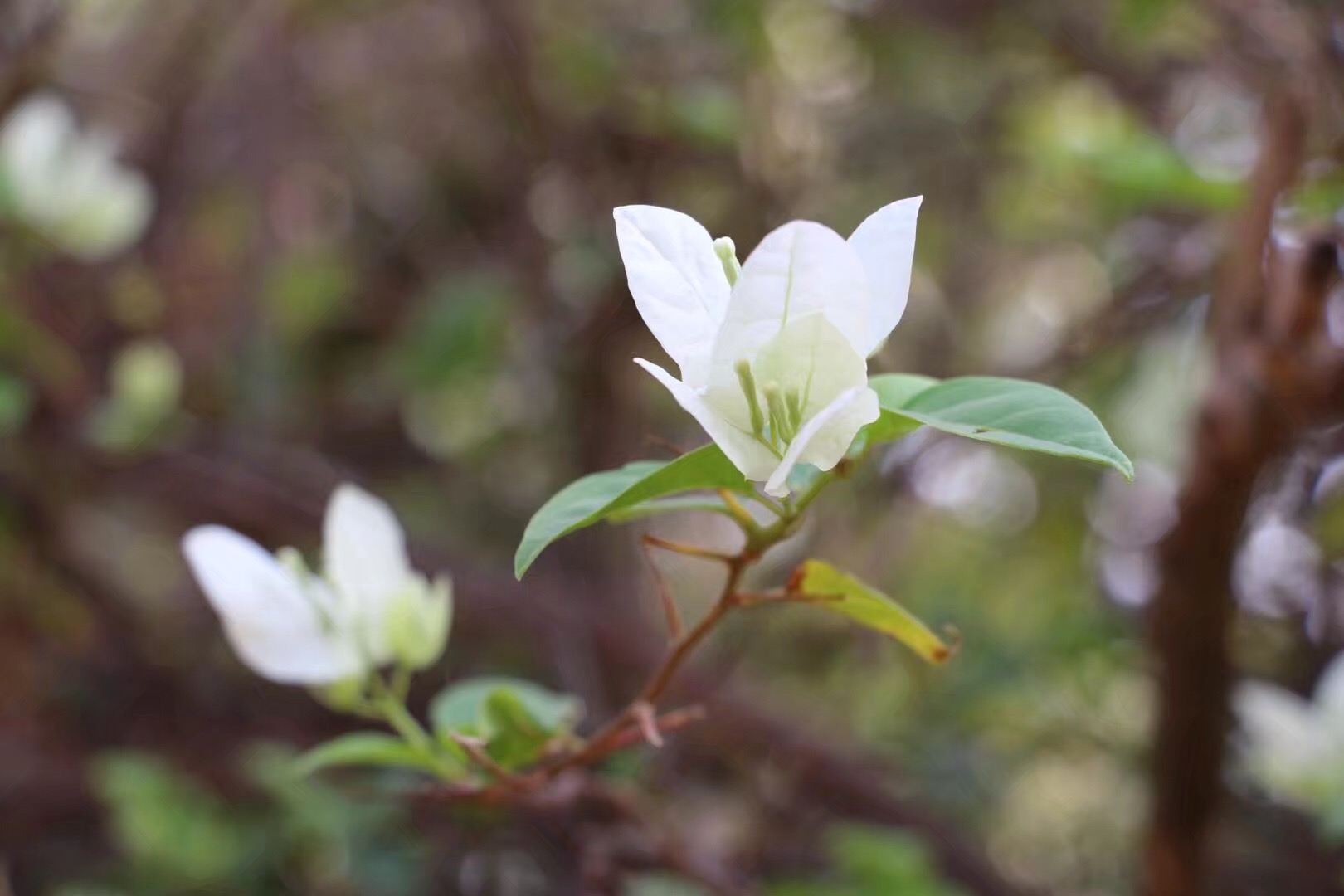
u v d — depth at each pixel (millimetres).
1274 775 610
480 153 1022
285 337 975
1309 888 785
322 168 1038
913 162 996
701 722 771
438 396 1021
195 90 969
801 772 760
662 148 942
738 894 574
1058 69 941
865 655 1032
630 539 1008
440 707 507
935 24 975
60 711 878
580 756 485
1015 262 1031
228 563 509
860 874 653
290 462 890
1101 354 800
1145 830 615
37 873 815
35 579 882
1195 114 817
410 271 1049
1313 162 574
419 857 664
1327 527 755
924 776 945
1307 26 594
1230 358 561
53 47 846
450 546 912
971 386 438
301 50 1015
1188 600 581
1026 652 980
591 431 960
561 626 812
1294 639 818
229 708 868
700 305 442
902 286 437
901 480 953
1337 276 543
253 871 733
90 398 855
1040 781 1044
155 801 744
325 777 725
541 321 969
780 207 957
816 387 433
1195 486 568
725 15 947
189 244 960
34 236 816
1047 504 992
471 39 1003
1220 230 659
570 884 609
